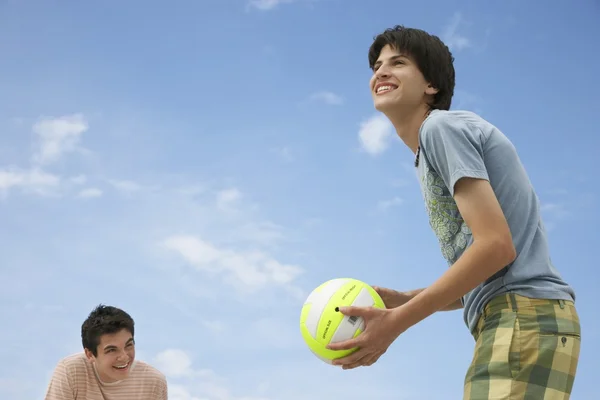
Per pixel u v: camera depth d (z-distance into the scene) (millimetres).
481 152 2016
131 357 3475
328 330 2086
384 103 2273
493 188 2029
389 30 2344
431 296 1907
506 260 1875
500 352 1902
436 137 2016
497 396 1865
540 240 2055
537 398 1851
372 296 2188
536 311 1927
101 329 3373
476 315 2072
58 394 3441
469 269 1867
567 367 1896
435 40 2307
